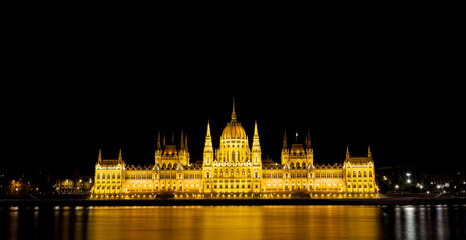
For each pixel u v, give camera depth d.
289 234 145.50
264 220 186.62
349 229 156.50
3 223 177.50
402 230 153.62
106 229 158.38
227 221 183.75
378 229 156.38
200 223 176.00
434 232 148.75
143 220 189.12
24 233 149.25
